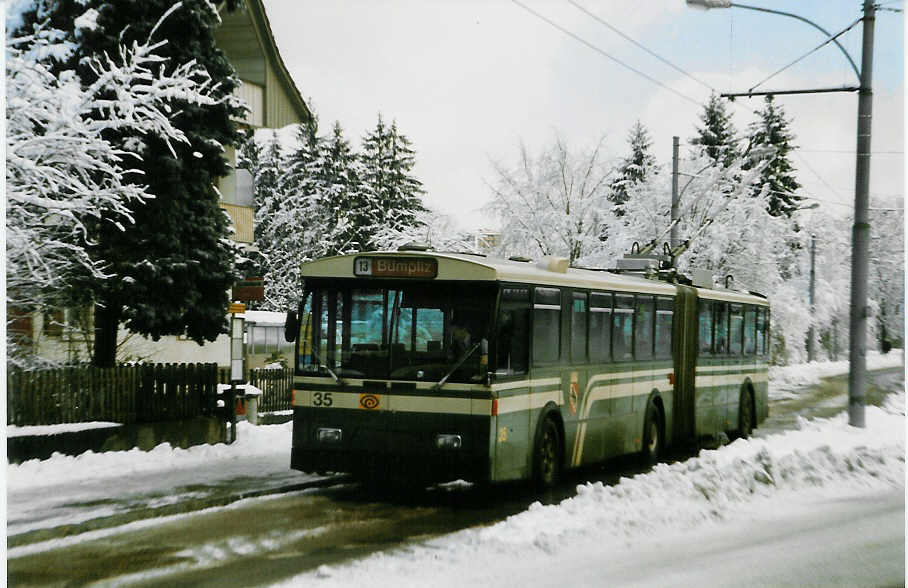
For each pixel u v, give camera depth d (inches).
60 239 660.1
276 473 565.3
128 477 545.6
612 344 599.5
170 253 767.1
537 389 497.0
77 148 601.0
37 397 602.9
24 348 645.9
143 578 316.5
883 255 3575.3
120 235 745.0
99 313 776.3
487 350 448.5
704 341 770.8
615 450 603.8
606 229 1571.1
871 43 820.6
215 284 799.7
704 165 1625.2
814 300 2650.1
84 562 339.9
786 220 1943.9
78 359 788.0
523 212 1515.7
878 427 864.3
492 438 450.0
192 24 776.9
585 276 567.5
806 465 583.5
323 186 2404.0
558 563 343.6
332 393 469.4
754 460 563.8
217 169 808.3
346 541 379.9
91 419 630.5
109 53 738.8
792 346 2193.7
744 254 1621.6
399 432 458.6
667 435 695.1
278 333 1651.1
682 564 350.6
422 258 464.1
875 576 342.6
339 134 2438.5
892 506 503.2
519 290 478.0
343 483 538.3
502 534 382.3
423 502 481.7
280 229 2358.5
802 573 344.2
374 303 468.4
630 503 454.3
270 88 1217.4
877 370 2477.9
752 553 376.8
